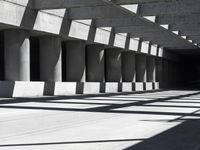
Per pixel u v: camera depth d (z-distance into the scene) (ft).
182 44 175.42
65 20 108.78
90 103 77.36
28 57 97.76
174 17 114.62
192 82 301.02
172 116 52.95
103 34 129.70
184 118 50.37
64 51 155.43
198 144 30.83
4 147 28.45
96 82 127.54
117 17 104.22
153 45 178.81
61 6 93.04
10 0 88.99
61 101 81.82
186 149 28.73
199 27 121.08
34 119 48.32
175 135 35.45
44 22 100.42
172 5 98.02
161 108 66.59
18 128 39.55
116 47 143.13
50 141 31.32
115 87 141.28
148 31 131.44
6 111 58.85
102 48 133.59
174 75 242.58
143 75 175.42
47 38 108.37
